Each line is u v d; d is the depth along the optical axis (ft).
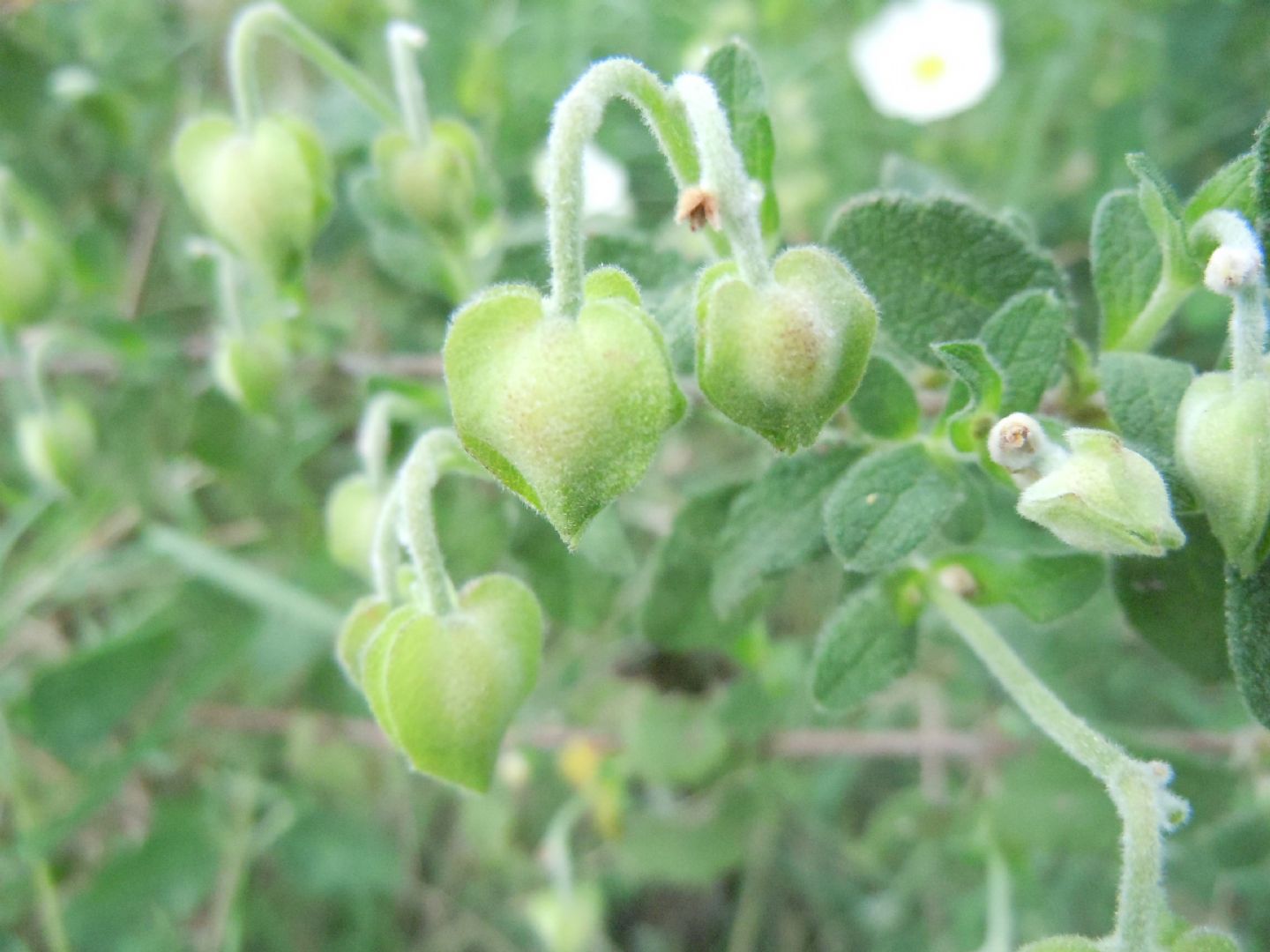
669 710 0.46
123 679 0.46
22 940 0.51
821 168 0.60
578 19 0.61
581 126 0.20
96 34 0.57
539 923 0.49
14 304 0.42
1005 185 0.60
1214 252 0.22
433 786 0.56
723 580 0.29
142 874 0.49
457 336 0.21
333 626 0.46
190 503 0.51
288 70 0.59
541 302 0.21
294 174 0.33
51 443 0.45
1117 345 0.27
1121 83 0.61
